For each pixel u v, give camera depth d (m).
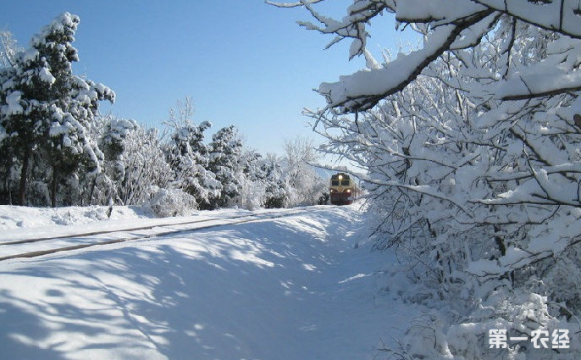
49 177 20.69
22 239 10.16
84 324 3.76
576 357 3.81
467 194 4.10
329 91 2.51
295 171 57.78
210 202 33.12
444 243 6.39
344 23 2.72
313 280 8.96
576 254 4.70
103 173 20.55
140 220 16.92
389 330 5.44
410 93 5.94
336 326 6.03
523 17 1.89
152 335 4.10
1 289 3.67
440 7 2.02
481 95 3.65
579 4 1.81
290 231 12.97
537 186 2.93
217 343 4.58
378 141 6.41
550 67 2.56
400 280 7.50
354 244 14.13
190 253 6.61
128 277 4.88
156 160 24.83
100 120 23.72
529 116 4.39
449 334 4.09
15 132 17.73
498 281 4.92
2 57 27.36
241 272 7.02
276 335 5.54
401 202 7.79
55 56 18.67
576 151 3.82
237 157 38.44
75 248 9.27
